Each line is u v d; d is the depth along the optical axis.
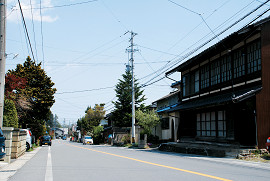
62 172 9.73
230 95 18.45
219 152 17.14
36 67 33.56
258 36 16.98
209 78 22.61
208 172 9.67
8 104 19.19
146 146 30.36
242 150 15.67
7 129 12.83
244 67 18.27
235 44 19.20
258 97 16.28
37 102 32.19
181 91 27.75
